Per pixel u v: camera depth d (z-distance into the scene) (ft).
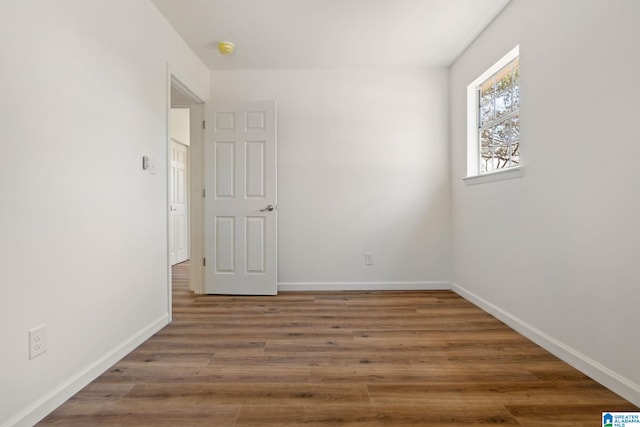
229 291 11.60
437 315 9.35
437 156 12.17
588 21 5.91
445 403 5.17
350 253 12.24
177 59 9.53
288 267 12.23
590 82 5.88
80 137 5.65
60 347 5.20
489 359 6.63
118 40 6.72
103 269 6.24
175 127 17.42
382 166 12.18
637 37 5.01
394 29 9.46
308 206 12.18
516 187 8.12
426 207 12.22
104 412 4.95
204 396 5.37
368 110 12.14
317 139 12.16
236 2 8.10
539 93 7.23
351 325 8.58
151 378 5.93
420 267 12.28
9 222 4.39
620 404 5.11
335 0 8.07
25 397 4.59
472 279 10.53
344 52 10.86
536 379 5.86
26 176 4.63
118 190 6.71
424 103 12.14
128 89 7.07
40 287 4.84
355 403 5.17
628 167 5.17
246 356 6.80
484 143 10.40
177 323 8.77
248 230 11.57
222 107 11.55
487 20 9.09
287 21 8.98
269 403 5.17
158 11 8.39
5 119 4.34
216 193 11.60
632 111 5.10
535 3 7.32
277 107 12.12
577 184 6.19
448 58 11.40
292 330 8.25
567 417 4.81
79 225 5.62
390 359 6.64
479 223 10.00
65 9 5.32
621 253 5.31
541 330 7.24
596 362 5.80
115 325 6.59
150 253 7.94
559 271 6.68
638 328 5.04
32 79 4.72
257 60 11.37
